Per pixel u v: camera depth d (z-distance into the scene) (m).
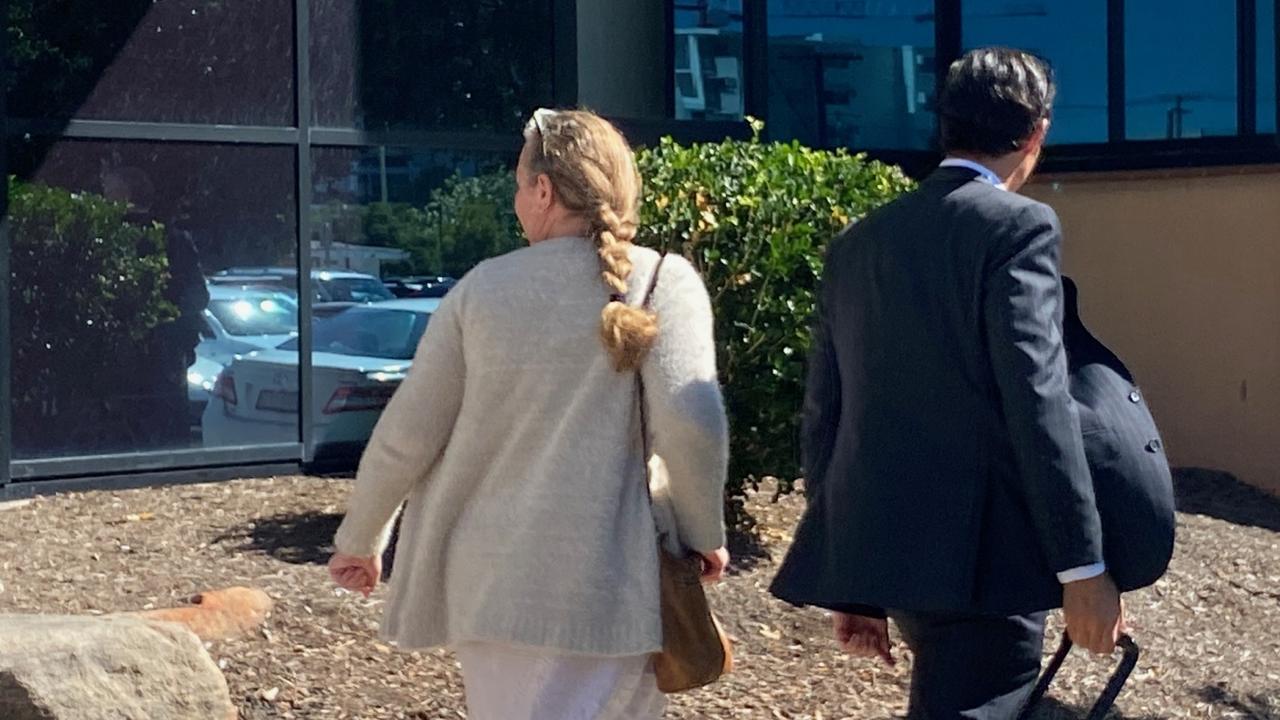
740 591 6.11
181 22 8.21
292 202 8.54
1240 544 7.37
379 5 8.77
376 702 4.94
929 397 3.22
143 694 4.25
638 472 3.08
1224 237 9.24
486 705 3.07
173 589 5.98
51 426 7.93
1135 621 6.15
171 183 8.22
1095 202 9.85
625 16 9.77
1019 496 3.19
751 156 6.64
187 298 8.28
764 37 10.10
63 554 6.56
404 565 3.16
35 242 7.86
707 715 5.05
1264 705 5.34
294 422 8.61
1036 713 5.18
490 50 9.10
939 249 3.22
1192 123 9.54
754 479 6.62
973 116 3.32
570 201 3.12
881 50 10.41
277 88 8.48
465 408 3.08
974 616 3.29
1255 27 9.22
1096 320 9.85
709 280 6.27
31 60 7.83
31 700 4.04
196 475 8.32
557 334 3.03
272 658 5.20
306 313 8.58
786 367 6.29
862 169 6.78
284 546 6.75
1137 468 3.24
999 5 10.27
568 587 2.98
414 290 8.93
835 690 5.28
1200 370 9.38
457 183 9.04
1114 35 9.86
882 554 3.22
